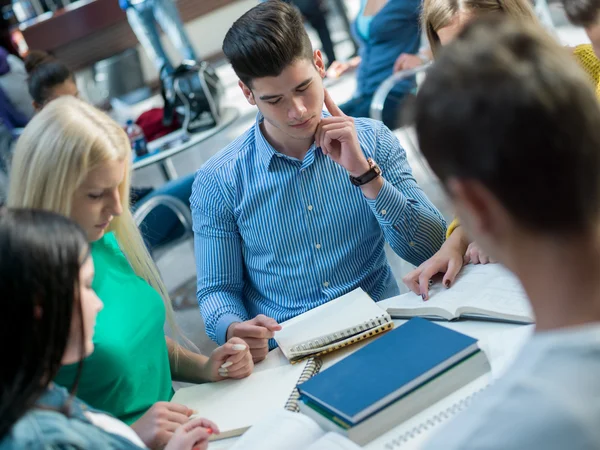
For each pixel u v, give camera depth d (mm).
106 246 1609
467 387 1199
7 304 894
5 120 4359
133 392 1465
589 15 1606
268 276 1914
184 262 3967
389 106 3102
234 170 1856
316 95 1680
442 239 1866
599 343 579
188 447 1233
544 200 596
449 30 1786
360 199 1844
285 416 1229
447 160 632
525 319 1344
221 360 1544
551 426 556
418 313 1523
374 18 3596
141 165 3258
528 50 622
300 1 5723
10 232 921
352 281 1892
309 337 1540
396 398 1163
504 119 589
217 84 3639
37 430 962
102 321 1439
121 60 6777
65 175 1389
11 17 6750
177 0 7258
